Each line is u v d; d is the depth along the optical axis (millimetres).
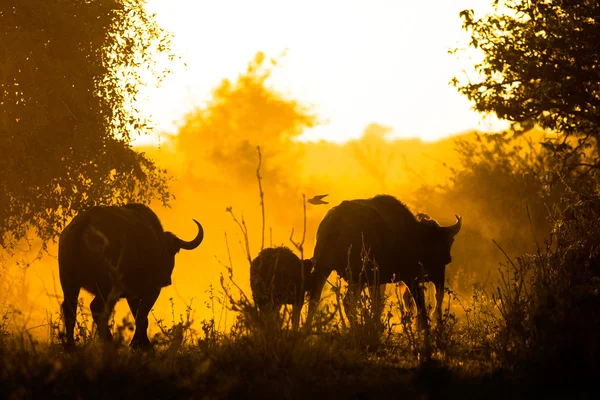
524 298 32500
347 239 41969
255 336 27828
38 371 24391
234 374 25656
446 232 45844
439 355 30594
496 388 25109
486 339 32781
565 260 33406
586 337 27391
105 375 24094
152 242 38781
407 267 44031
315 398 23875
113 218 36594
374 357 30641
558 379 25797
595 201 41250
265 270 37719
